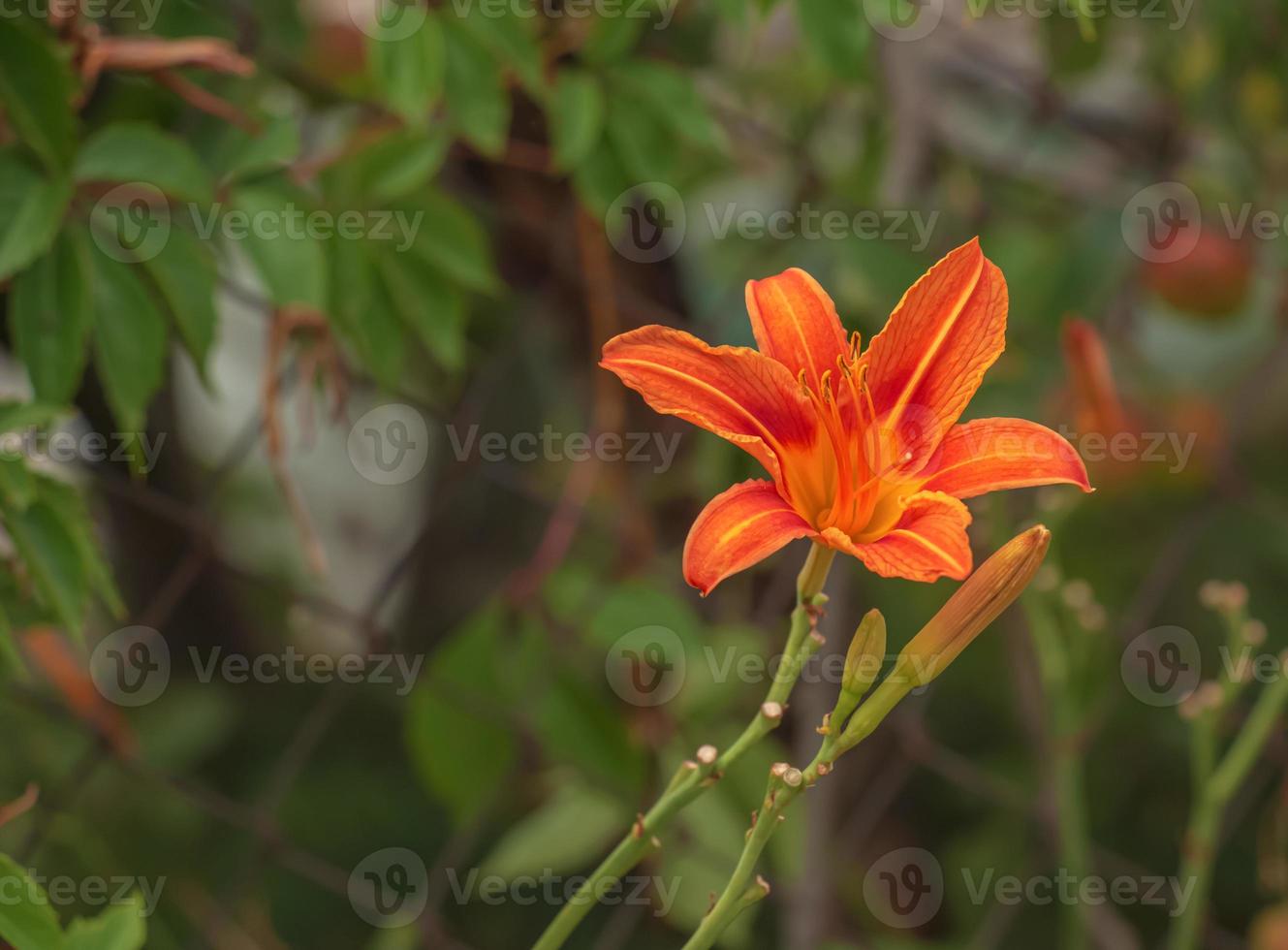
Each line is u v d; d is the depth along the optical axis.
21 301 1.01
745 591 1.31
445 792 1.16
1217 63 1.41
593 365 1.29
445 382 1.53
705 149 1.21
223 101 1.10
